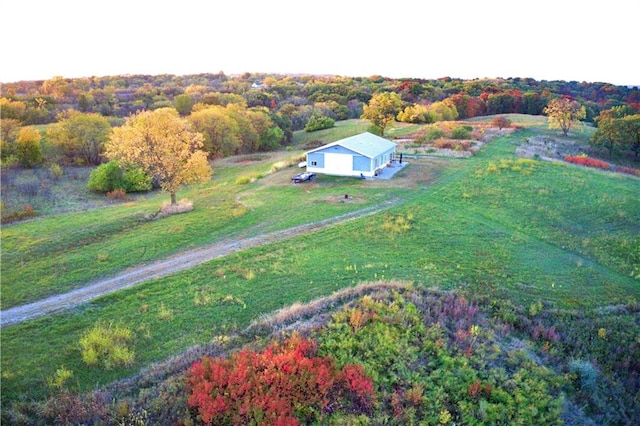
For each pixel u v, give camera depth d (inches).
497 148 2466.8
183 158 1529.3
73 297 904.3
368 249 1118.4
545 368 666.8
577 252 1139.3
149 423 539.5
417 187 1664.6
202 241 1202.0
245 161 2689.5
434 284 925.2
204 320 804.6
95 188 1921.8
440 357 654.5
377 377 604.7
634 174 2087.8
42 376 657.0
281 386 562.6
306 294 885.2
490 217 1354.6
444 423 554.3
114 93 5541.3
